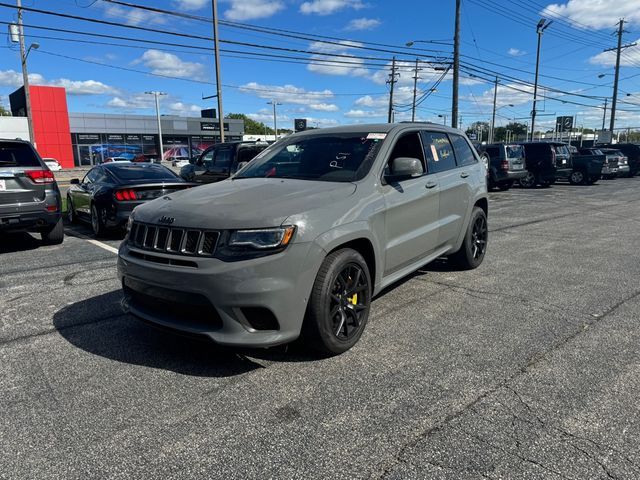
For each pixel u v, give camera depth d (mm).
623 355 3635
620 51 45844
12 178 7258
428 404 2980
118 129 59969
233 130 70438
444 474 2350
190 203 3615
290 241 3213
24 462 2496
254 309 3215
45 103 51125
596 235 8828
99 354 3768
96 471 2418
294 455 2516
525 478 2314
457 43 26062
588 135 93500
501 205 14227
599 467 2381
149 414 2920
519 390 3133
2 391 3219
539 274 6008
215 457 2512
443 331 4148
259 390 3186
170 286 3287
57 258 7180
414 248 4672
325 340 3496
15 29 28047
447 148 5648
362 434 2686
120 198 8312
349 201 3754
